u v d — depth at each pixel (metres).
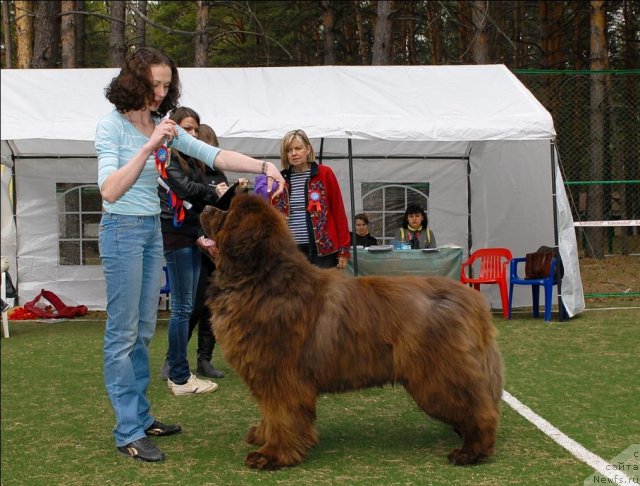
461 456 3.93
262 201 3.85
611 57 21.55
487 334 3.91
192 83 9.08
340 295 3.79
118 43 15.66
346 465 3.94
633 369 6.29
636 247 19.28
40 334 8.55
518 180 9.70
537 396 5.44
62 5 15.92
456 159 10.49
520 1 21.59
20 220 10.16
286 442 3.87
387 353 3.75
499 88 9.21
